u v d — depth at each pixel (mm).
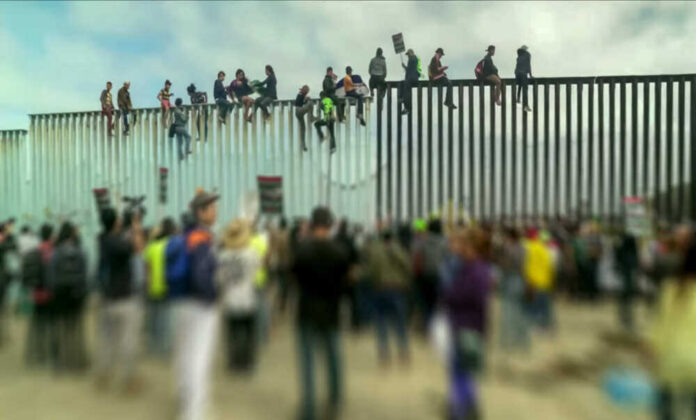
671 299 3098
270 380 5406
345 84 14547
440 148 14141
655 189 13570
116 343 5215
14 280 9281
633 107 13797
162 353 6352
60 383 5305
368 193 14328
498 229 10992
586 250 11008
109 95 16672
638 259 8492
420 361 6180
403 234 9305
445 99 14227
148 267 6078
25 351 6789
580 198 13734
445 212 13922
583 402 4707
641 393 4680
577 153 13938
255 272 5602
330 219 4234
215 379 5422
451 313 3822
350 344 7148
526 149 13961
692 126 13523
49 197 17375
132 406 4594
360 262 6227
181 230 6609
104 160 16797
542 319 7758
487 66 14102
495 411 4496
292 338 7512
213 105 15758
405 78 14375
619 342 7035
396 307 6070
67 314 5762
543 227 11789
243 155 15266
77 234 6629
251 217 7891
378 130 14469
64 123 17453
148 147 16281
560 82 14062
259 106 15125
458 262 3828
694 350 2943
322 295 4047
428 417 4293
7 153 17891
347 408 4504
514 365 5938
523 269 6715
